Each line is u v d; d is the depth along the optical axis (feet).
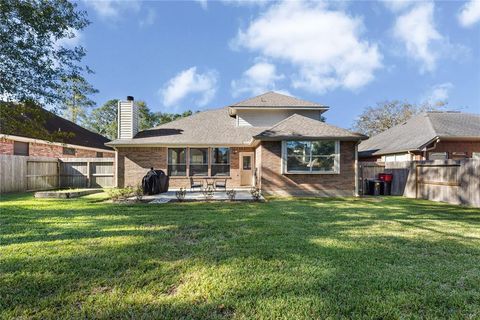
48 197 36.29
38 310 8.49
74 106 39.40
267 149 41.96
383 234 17.80
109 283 10.32
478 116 59.62
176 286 10.18
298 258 13.02
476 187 31.24
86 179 55.52
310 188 41.70
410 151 50.83
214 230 18.33
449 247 15.11
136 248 14.35
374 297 9.49
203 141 53.01
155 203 31.60
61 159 54.85
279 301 9.12
